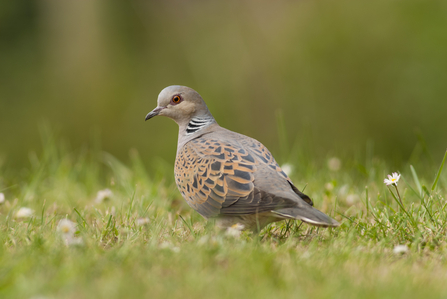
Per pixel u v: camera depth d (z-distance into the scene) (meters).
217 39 29.86
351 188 9.99
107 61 29.94
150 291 4.81
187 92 8.79
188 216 8.68
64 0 31.17
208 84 28.23
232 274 5.14
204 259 5.54
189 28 31.08
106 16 30.98
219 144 7.59
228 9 30.95
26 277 5.10
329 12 27.00
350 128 24.59
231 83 27.94
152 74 29.55
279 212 6.39
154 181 11.38
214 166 7.26
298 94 26.08
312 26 27.17
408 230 7.17
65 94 29.23
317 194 9.60
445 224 7.12
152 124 27.23
